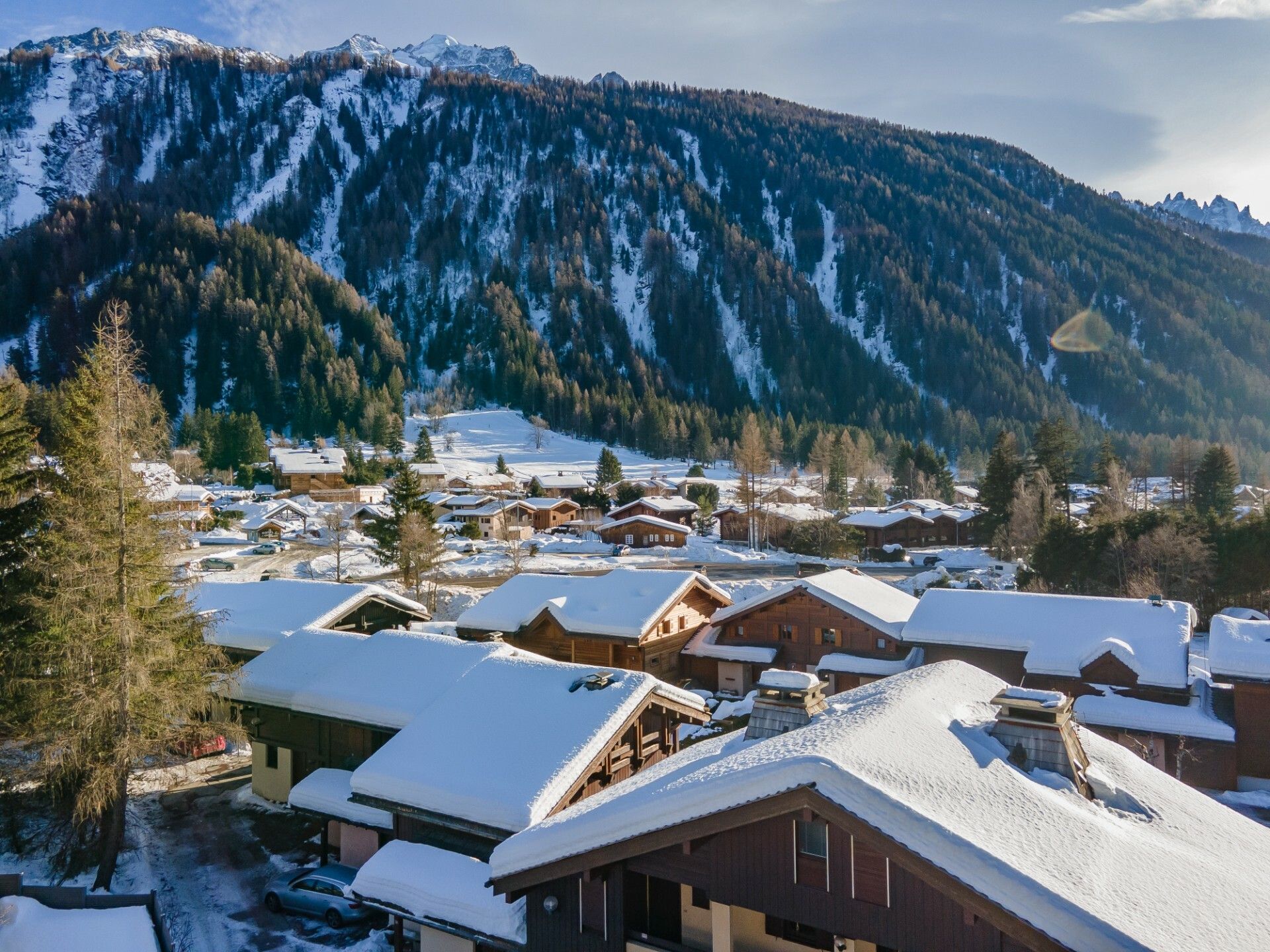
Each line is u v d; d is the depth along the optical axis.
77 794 21.33
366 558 82.38
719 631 39.81
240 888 21.72
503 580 74.31
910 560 84.56
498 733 18.97
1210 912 8.94
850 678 35.88
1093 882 8.82
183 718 23.19
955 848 8.81
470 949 16.64
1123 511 68.00
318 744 25.22
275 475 147.25
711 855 11.54
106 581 20.56
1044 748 11.95
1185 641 28.84
